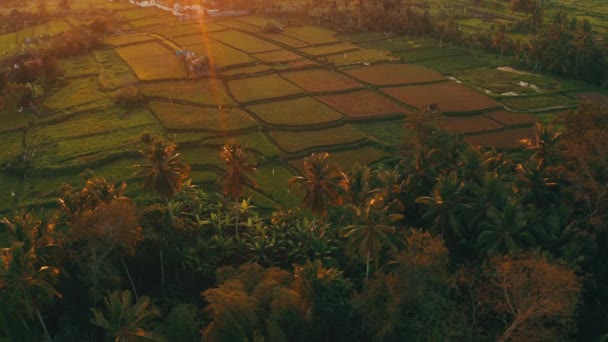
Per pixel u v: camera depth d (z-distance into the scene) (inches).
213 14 7810.0
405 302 1927.9
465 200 2652.6
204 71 5226.4
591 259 2394.2
